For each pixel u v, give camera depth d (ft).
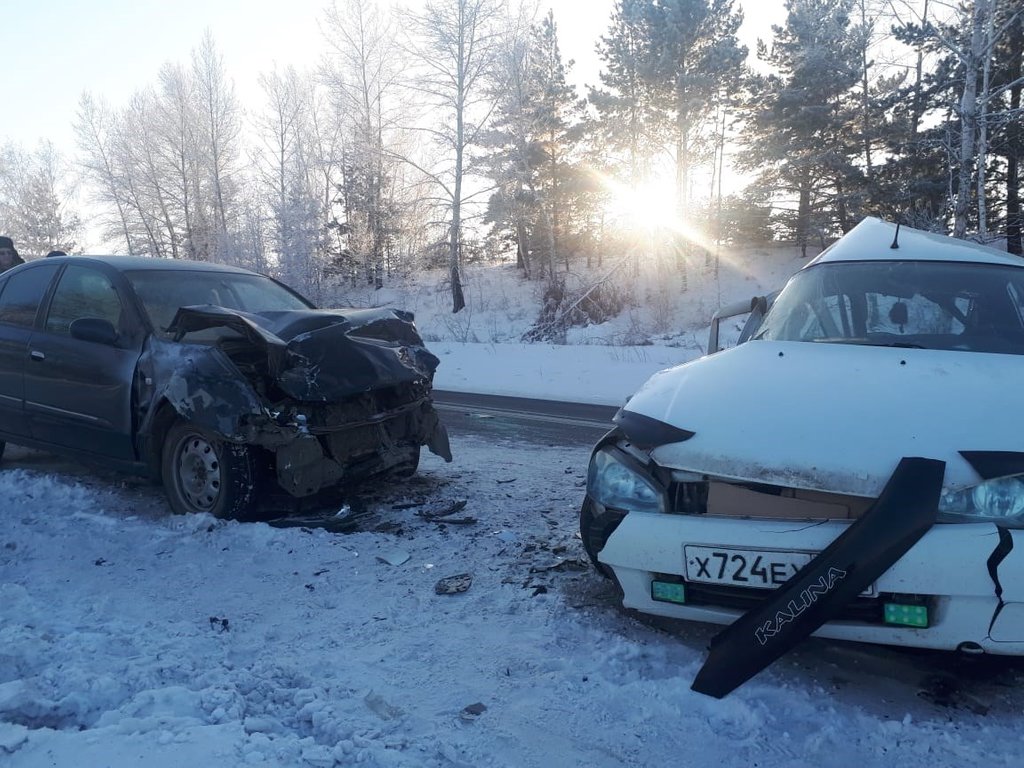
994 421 8.91
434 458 21.81
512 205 106.42
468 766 7.52
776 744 7.91
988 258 13.76
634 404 10.87
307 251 104.63
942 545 8.02
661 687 8.86
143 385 15.26
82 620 10.55
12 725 7.52
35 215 156.35
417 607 11.35
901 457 8.57
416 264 114.52
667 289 100.78
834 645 10.02
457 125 104.32
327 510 16.02
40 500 16.43
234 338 15.39
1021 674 9.32
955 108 57.41
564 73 124.36
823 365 10.76
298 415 14.47
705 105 113.70
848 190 110.32
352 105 110.32
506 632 10.52
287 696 8.69
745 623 8.75
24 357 17.72
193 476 15.06
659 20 110.73
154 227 137.18
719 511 9.25
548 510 16.43
